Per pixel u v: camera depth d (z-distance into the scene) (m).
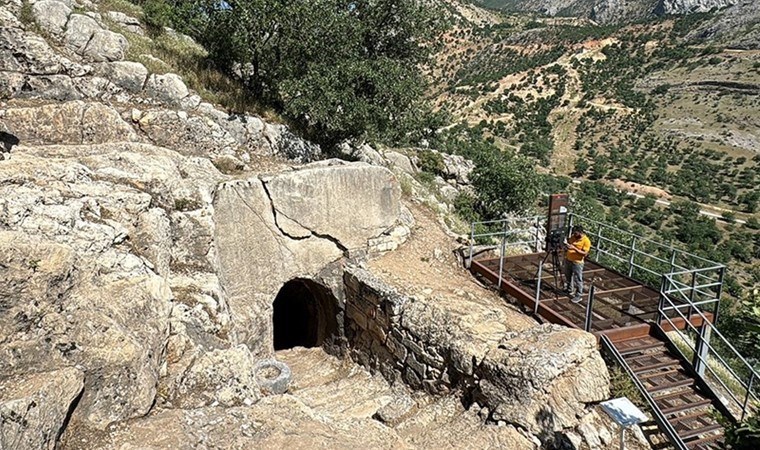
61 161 7.08
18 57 11.19
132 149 9.61
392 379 10.19
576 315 9.52
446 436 7.52
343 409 9.17
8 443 3.86
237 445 5.04
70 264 5.14
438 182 21.38
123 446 4.69
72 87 11.64
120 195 7.06
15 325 4.60
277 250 10.89
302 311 13.91
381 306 10.35
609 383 8.00
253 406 5.78
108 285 5.73
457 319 9.23
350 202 11.70
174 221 8.12
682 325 9.39
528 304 10.24
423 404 9.12
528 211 20.86
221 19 14.50
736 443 4.95
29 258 4.78
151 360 5.52
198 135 12.62
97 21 13.60
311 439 5.31
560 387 7.59
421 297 10.17
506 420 7.55
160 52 14.59
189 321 7.14
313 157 14.72
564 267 10.98
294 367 11.69
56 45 12.17
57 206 6.05
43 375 4.52
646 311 9.77
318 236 11.41
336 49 14.53
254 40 14.66
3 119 10.03
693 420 7.52
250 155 13.48
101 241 6.15
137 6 17.39
